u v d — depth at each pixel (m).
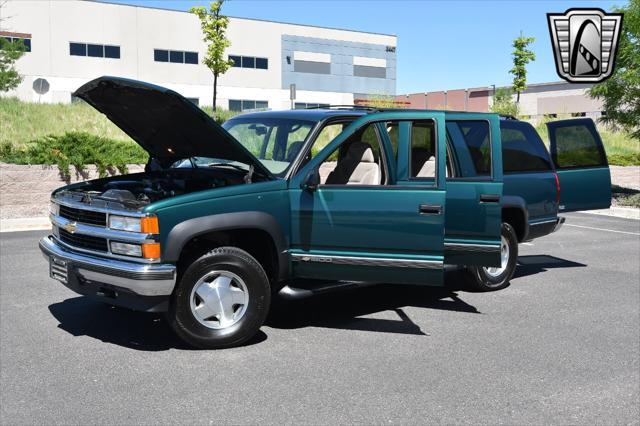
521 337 5.70
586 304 6.95
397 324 6.05
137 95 5.24
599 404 4.25
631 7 17.59
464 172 6.50
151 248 4.74
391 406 4.13
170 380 4.50
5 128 19.34
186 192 5.62
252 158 5.26
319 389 4.39
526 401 4.27
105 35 49.91
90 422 3.81
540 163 8.05
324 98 62.44
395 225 5.45
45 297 6.79
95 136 15.73
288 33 59.38
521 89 41.50
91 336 5.48
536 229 7.96
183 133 5.54
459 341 5.55
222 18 33.41
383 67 66.31
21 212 13.21
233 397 4.22
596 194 8.73
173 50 52.81
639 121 18.70
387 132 5.81
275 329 5.82
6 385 4.37
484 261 6.25
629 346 5.50
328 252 5.47
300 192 5.44
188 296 5.02
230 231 5.29
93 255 5.10
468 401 4.25
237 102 56.97
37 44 47.41
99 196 5.29
